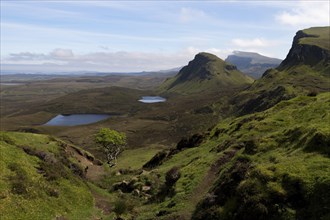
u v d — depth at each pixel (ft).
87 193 139.13
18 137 170.40
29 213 96.32
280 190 82.74
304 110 145.07
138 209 128.16
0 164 114.52
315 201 76.13
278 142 115.24
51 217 101.76
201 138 211.00
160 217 108.78
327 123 108.37
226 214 89.30
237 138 154.10
